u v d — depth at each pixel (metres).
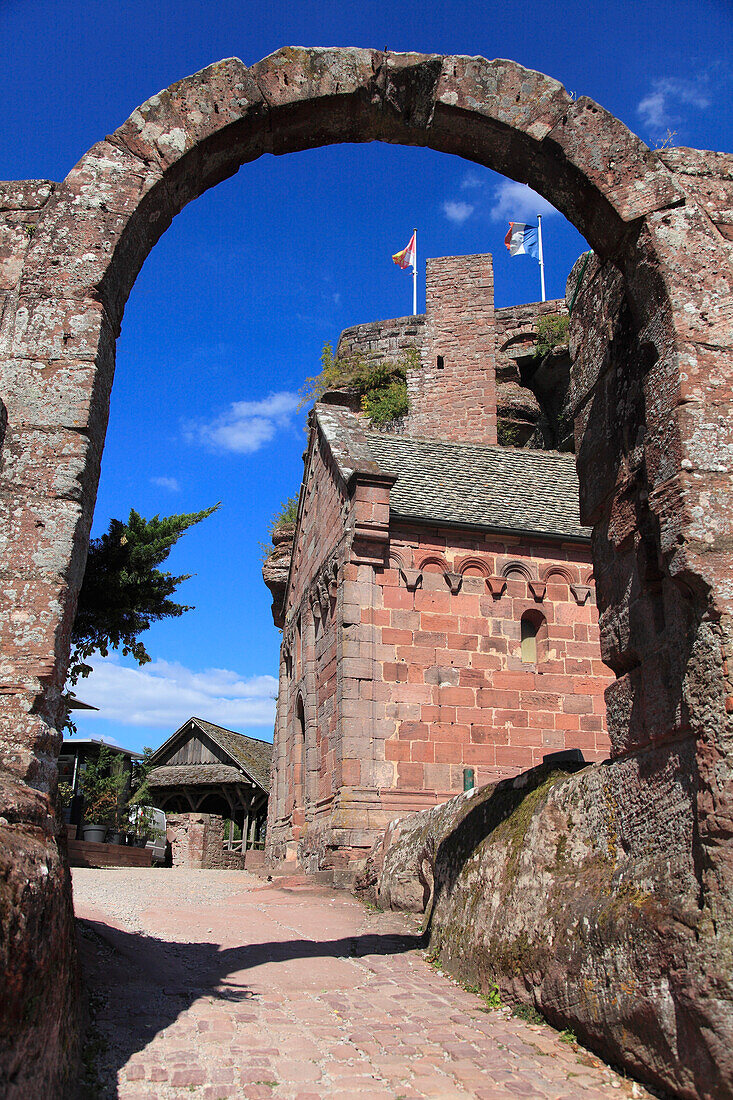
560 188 6.38
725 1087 3.78
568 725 14.95
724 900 4.08
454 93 6.43
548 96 6.36
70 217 5.85
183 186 6.44
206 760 36.31
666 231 5.68
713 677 4.53
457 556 15.30
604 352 6.55
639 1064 4.38
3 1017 3.10
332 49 6.52
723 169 5.95
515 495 17.69
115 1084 4.14
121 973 5.96
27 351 5.55
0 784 4.15
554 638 15.34
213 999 5.67
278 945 7.77
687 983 4.06
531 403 34.28
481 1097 4.22
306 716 17.02
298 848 17.91
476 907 6.75
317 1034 5.12
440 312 32.78
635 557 5.70
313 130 6.71
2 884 3.24
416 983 6.52
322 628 16.62
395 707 14.20
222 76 6.38
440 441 20.42
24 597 4.98
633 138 6.04
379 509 14.93
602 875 5.32
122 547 13.35
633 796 5.23
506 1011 5.72
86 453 5.42
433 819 9.56
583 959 4.99
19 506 5.19
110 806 25.16
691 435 5.12
